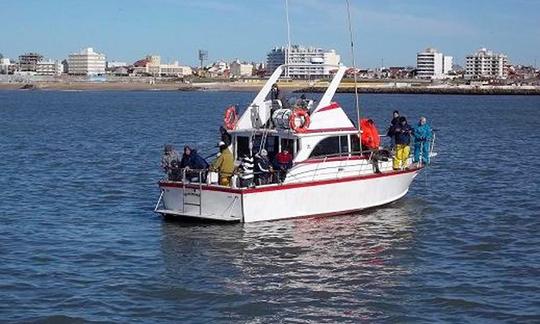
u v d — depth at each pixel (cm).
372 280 1864
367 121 2684
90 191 3197
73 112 10825
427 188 3300
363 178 2602
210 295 1741
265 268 1967
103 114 10269
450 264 2022
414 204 2877
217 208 2397
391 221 2552
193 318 1590
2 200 2930
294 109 2500
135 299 1708
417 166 2845
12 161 4238
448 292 1762
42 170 3850
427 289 1788
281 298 1722
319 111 2536
